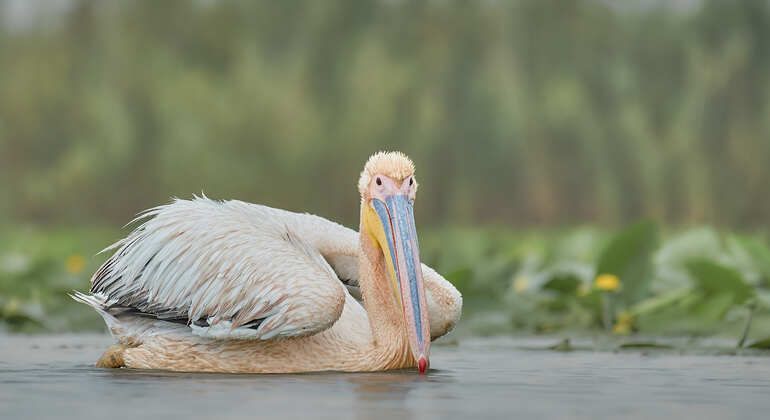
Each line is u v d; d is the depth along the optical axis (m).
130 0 31.88
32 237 20.58
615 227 31.08
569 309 9.84
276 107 29.59
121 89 30.62
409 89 30.36
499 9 32.22
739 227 31.48
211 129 29.36
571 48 32.38
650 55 33.09
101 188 29.89
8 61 31.91
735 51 32.78
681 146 32.00
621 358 6.86
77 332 9.37
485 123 31.05
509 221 30.94
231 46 31.75
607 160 31.47
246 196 29.17
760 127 32.41
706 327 8.48
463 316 9.83
